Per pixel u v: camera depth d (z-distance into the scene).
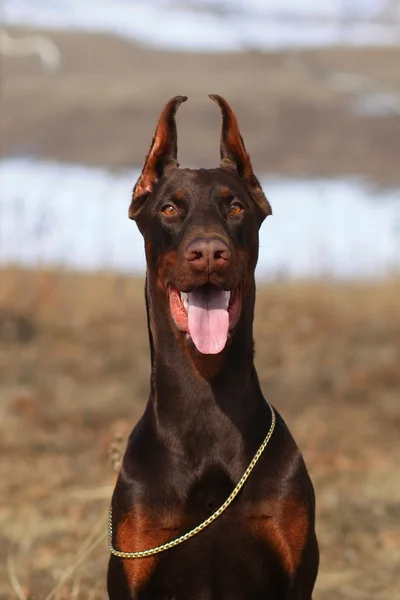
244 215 5.68
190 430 5.55
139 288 18.06
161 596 5.58
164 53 31.67
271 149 26.64
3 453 10.91
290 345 15.16
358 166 25.70
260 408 5.66
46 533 8.83
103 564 8.07
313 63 30.14
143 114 27.83
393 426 12.05
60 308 16.72
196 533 5.46
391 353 14.66
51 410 12.30
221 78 30.17
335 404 12.77
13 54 30.72
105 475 10.34
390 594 7.99
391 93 28.45
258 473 5.49
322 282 18.23
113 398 12.84
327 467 10.70
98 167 25.16
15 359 14.31
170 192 5.68
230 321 5.54
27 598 7.16
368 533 9.06
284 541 5.44
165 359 5.62
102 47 31.70
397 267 18.84
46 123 27.30
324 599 7.91
